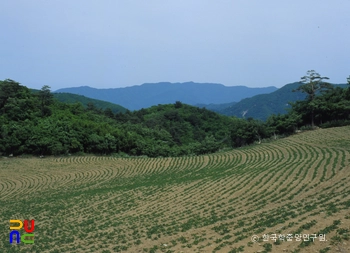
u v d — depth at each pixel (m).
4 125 84.25
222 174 51.62
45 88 108.88
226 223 24.41
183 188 43.44
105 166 73.25
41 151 84.56
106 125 104.81
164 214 31.61
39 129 88.00
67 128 92.56
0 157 80.56
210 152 95.00
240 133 94.31
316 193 31.34
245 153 74.75
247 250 16.42
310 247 15.52
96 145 91.19
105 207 37.41
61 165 74.31
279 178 41.59
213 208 31.78
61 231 29.03
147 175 62.16
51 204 41.53
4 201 46.94
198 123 152.12
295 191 34.16
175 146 110.38
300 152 63.03
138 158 82.75
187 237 22.02
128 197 41.59
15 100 95.50
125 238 24.53
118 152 95.81
